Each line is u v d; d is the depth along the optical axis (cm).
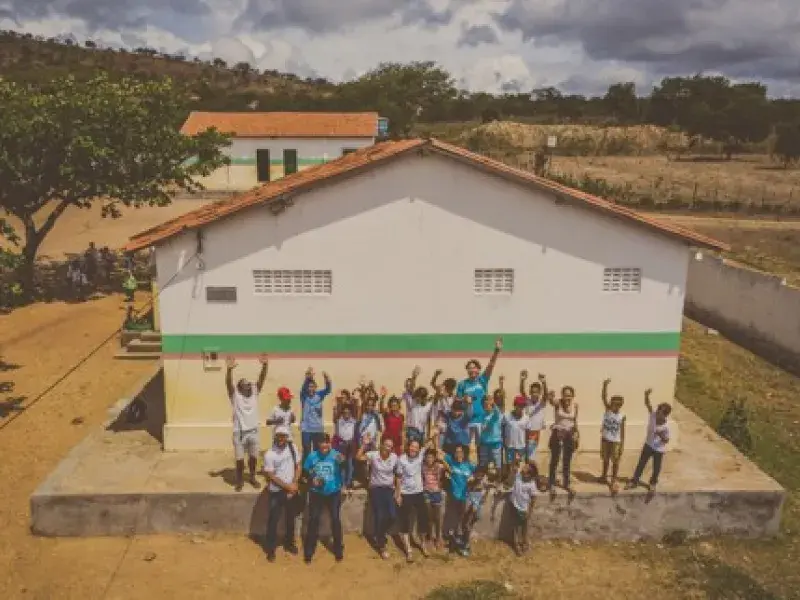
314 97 8944
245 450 1223
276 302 1302
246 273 1291
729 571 1123
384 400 1326
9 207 2431
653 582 1100
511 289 1316
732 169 5997
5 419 1611
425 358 1334
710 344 2258
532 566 1138
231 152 4375
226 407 1336
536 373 1345
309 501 1120
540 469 1286
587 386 1351
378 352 1328
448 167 1262
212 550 1158
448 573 1116
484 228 1287
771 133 7312
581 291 1315
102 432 1421
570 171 5759
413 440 1138
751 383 1941
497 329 1327
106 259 2842
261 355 1320
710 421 1655
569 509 1199
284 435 1104
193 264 1284
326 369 1330
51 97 2311
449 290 1309
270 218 1273
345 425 1189
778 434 1627
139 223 3831
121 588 1060
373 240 1286
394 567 1127
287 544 1166
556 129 7975
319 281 1303
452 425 1186
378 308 1312
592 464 1302
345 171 1242
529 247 1296
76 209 4119
